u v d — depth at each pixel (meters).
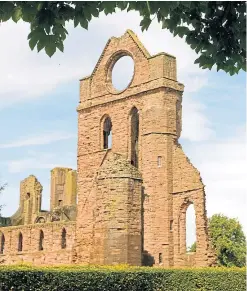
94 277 30.36
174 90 63.25
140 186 46.06
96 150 68.69
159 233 59.31
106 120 69.44
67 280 28.80
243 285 38.50
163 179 60.50
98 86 70.25
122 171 45.22
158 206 60.03
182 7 14.85
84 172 69.44
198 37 15.48
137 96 64.94
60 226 72.25
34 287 27.06
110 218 44.28
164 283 34.88
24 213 105.12
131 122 65.94
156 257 58.53
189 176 59.12
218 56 15.64
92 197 59.00
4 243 86.62
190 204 59.84
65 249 70.06
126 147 65.31
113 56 69.38
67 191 102.81
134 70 66.00
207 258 55.41
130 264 43.50
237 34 15.09
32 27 12.48
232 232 103.00
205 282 36.97
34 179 106.06
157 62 63.34
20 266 28.45
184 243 58.94
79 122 71.75
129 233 44.12
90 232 58.09
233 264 101.25
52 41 12.56
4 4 12.20
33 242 78.62
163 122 61.94
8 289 25.92
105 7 12.68
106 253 43.91
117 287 31.62
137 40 66.69
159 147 61.44
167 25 15.23
